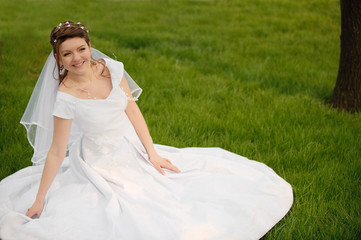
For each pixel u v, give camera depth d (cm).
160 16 1100
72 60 251
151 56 733
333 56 781
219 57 742
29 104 292
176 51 770
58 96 261
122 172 297
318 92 597
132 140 301
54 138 268
